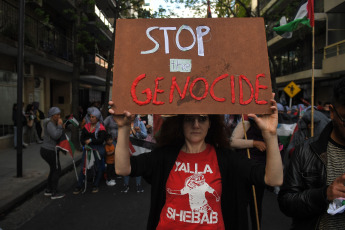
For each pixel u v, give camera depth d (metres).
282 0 19.14
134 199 5.15
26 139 11.41
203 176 1.81
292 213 1.62
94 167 5.57
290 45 22.36
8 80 11.18
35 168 7.18
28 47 10.70
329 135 1.62
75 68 10.69
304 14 5.55
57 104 18.00
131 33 1.80
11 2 10.48
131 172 1.87
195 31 1.79
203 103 1.73
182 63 1.76
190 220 1.76
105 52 25.44
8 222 4.13
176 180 1.83
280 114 5.66
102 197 5.27
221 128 1.99
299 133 4.39
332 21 16.00
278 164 1.64
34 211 4.57
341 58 14.20
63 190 5.76
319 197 1.45
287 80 20.97
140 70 1.76
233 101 1.72
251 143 3.23
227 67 1.75
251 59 1.75
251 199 3.11
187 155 1.90
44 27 13.18
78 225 4.02
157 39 1.79
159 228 1.81
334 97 1.48
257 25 1.78
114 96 1.75
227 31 1.78
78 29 10.64
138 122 5.74
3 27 9.91
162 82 1.75
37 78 13.73
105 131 5.66
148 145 5.47
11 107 11.37
